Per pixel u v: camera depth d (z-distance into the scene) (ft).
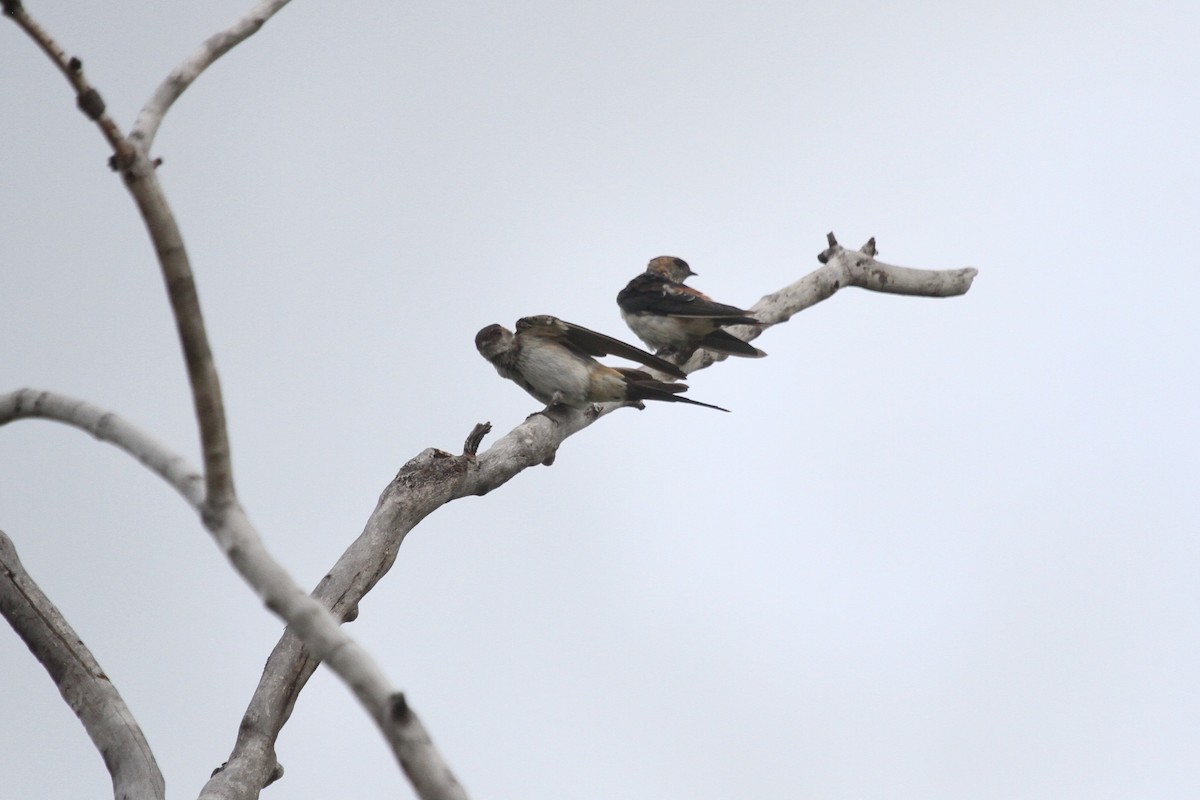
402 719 19.94
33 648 33.32
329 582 41.86
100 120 19.33
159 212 19.72
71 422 23.45
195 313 20.26
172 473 21.83
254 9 23.56
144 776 31.68
